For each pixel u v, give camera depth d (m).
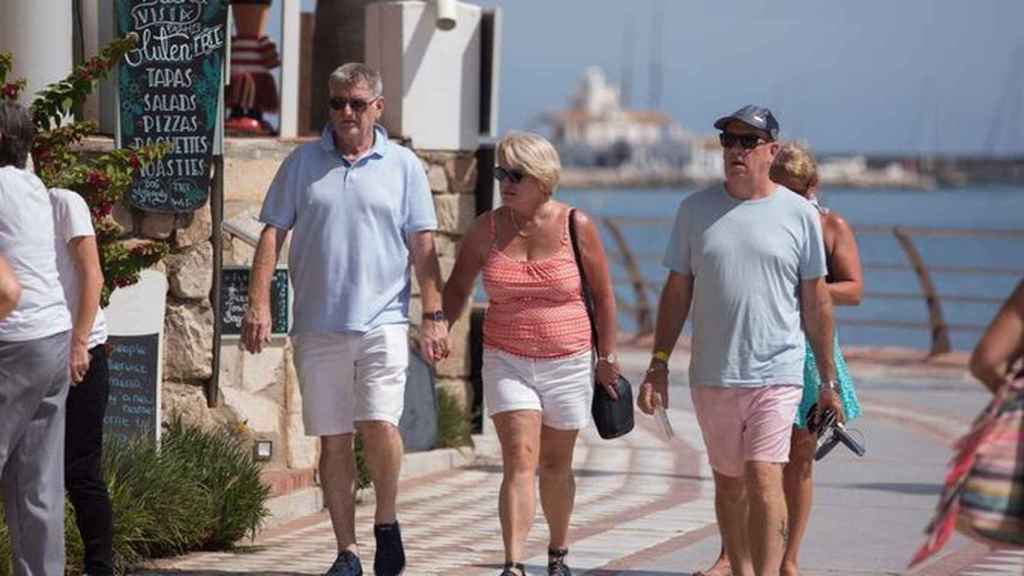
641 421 31.23
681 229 14.75
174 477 17.05
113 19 19.33
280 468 20.67
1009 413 11.07
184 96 19.12
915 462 26.34
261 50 24.19
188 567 16.61
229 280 20.45
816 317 14.66
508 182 15.38
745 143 14.42
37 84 17.77
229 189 20.61
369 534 19.02
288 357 20.69
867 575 17.22
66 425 14.45
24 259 13.15
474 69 25.27
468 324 25.98
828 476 24.72
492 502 21.55
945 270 42.16
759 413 14.40
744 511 15.08
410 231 15.93
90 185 16.36
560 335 15.48
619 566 17.36
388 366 15.77
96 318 14.49
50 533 13.55
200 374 19.83
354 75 15.73
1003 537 10.96
